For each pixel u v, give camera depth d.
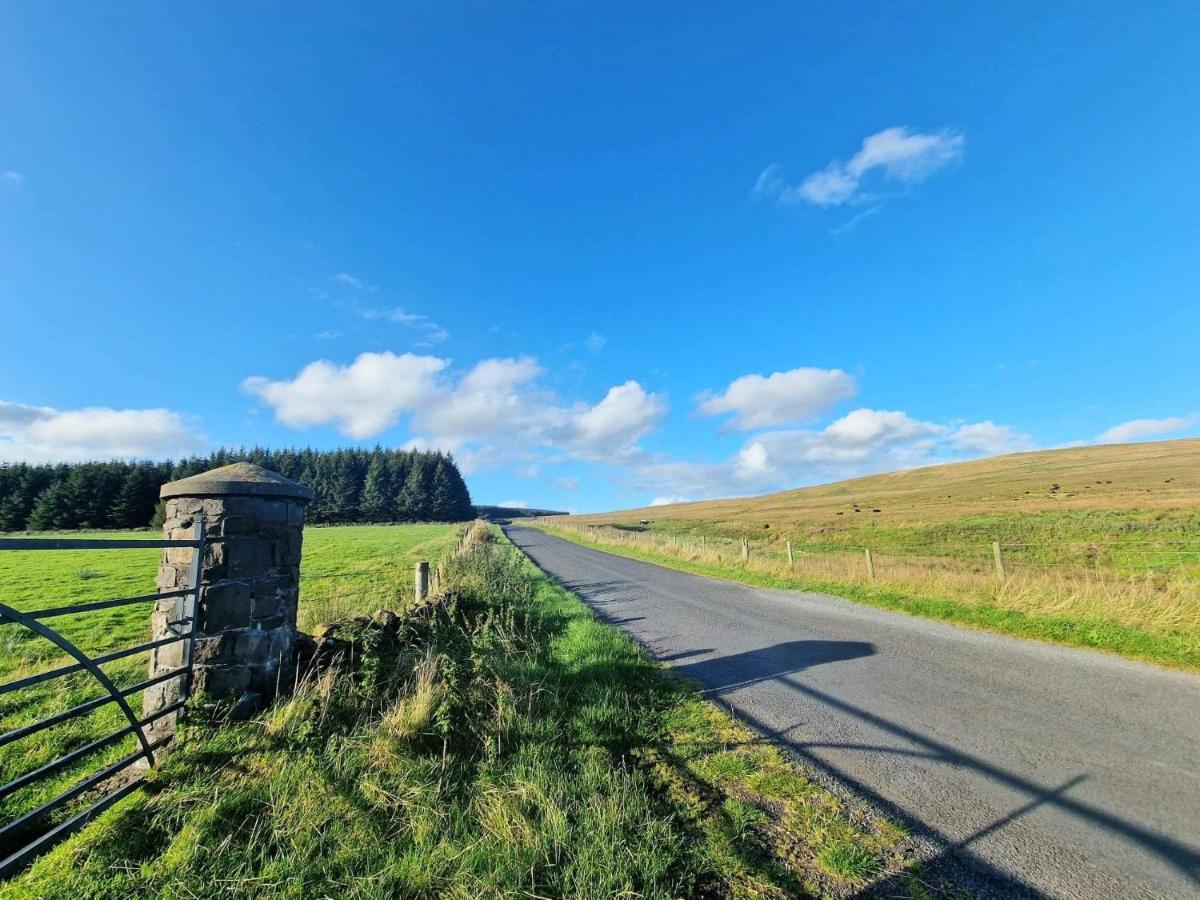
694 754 4.90
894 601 12.29
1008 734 5.25
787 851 3.50
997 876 3.23
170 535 4.91
